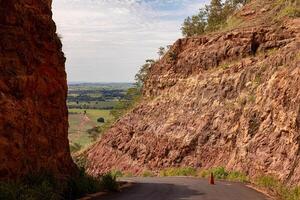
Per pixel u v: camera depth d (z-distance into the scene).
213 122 40.25
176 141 43.88
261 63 38.03
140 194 20.19
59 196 16.38
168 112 48.94
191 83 47.66
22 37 17.47
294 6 43.97
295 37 40.25
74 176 20.36
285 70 30.48
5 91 15.91
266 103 31.69
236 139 35.53
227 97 40.25
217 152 37.97
